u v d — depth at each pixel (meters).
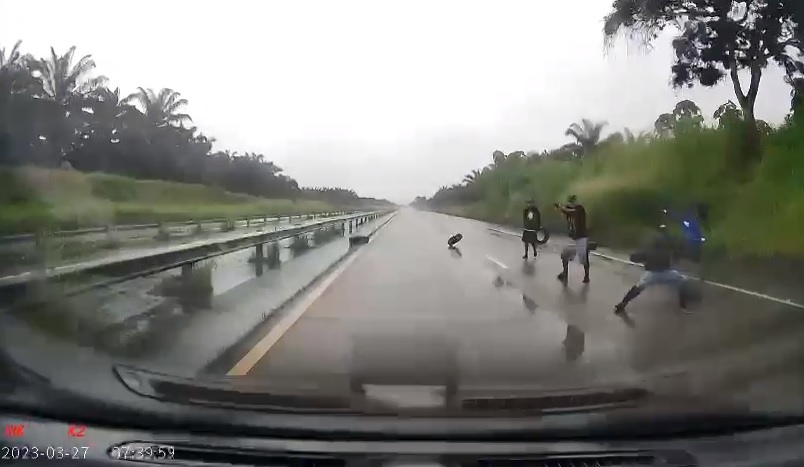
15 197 35.47
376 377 5.80
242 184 92.31
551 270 16.92
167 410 4.15
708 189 24.89
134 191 56.28
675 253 10.78
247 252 19.80
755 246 17.59
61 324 7.35
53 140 45.16
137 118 63.88
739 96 25.70
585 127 49.16
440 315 9.60
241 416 4.07
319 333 8.12
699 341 7.54
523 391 4.99
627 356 6.79
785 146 22.09
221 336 7.70
